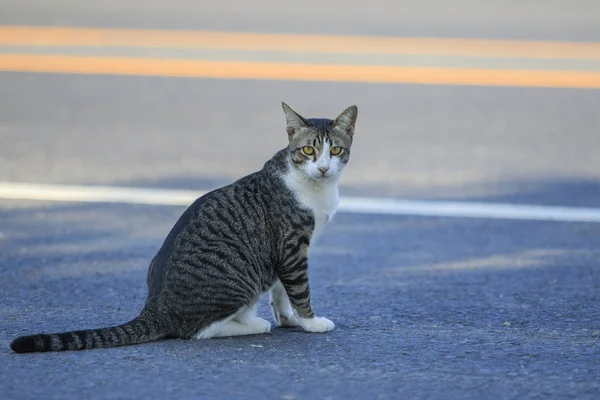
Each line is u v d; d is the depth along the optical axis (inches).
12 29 2647.6
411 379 550.6
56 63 2219.5
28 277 848.9
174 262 635.5
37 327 680.4
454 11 3139.8
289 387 532.1
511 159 1433.3
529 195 1225.4
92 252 946.1
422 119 1728.6
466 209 1155.9
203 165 1362.0
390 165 1384.1
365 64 2228.1
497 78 2091.5
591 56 2324.1
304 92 1941.4
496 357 600.4
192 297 633.0
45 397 510.6
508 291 819.4
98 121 1686.8
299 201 669.9
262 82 2037.4
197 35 2605.8
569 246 994.7
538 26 2800.2
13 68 2153.1
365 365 579.5
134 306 753.0
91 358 581.0
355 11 3134.8
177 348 612.1
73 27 2709.2
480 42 2518.5
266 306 781.9
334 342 641.0
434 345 632.4
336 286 838.5
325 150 679.1
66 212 1109.7
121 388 525.7
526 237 1032.8
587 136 1605.6
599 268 905.5
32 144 1491.1
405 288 830.5
